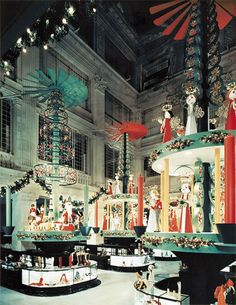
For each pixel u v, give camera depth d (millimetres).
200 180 4191
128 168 14859
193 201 4141
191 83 4660
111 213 14148
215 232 3729
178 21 5762
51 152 10297
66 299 8109
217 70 4422
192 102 4383
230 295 3820
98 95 20234
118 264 12930
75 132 18344
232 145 2814
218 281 4184
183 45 22297
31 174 11508
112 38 22422
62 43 17297
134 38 24359
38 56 15719
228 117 4055
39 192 13578
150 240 4078
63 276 8727
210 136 3641
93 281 9898
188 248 3607
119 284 10125
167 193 4223
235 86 4090
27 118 14633
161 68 23703
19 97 14406
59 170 9859
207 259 4121
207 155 4016
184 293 4309
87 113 19406
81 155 18766
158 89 22766
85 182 18500
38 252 10039
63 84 10398
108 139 20750
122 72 23641
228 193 2760
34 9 2113
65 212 9555
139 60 24750
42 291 8438
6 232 10703
